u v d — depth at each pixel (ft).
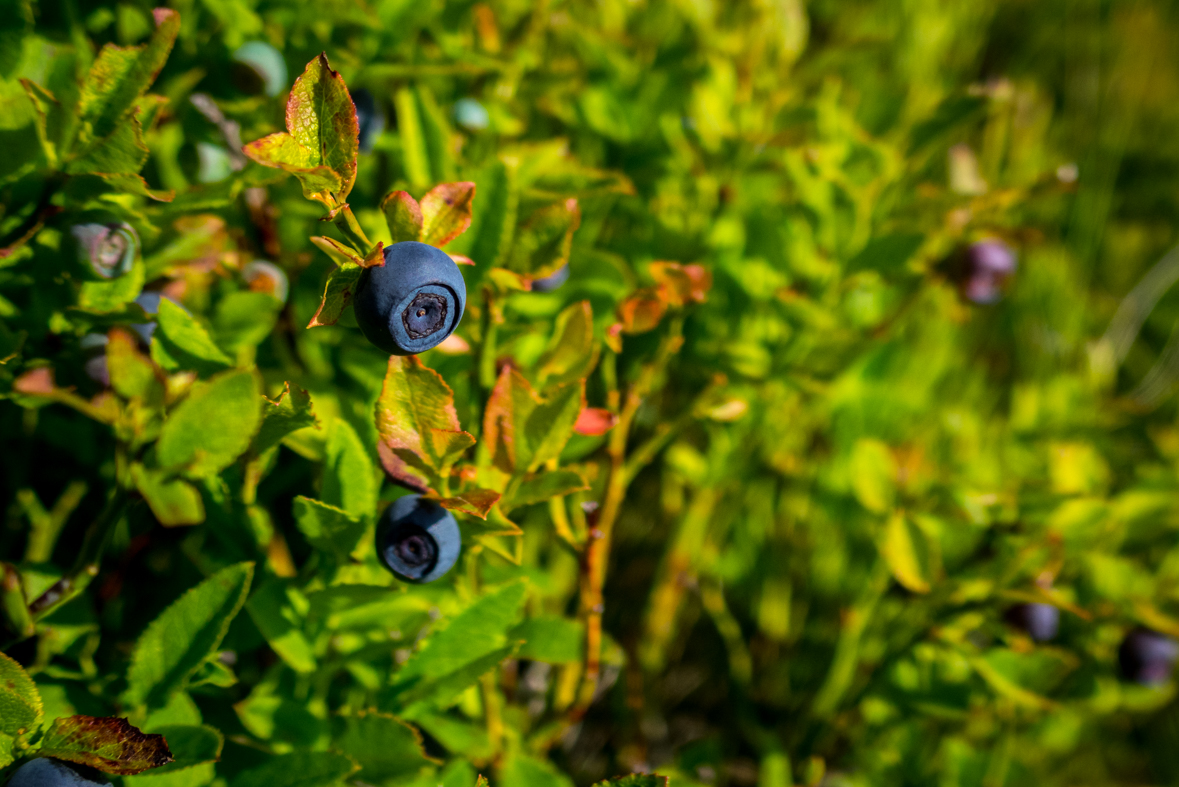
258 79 0.46
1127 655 0.60
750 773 0.71
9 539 0.48
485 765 0.48
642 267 0.57
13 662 0.35
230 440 0.38
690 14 0.59
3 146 0.37
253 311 0.45
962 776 0.60
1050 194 0.58
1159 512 0.61
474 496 0.38
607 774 0.66
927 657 0.60
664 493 0.68
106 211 0.41
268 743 0.42
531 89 0.55
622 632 0.70
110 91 0.38
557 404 0.41
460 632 0.43
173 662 0.39
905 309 0.60
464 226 0.37
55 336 0.42
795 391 0.62
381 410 0.38
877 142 0.58
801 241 0.60
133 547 0.46
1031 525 0.58
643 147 0.59
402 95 0.47
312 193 0.34
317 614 0.42
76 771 0.35
